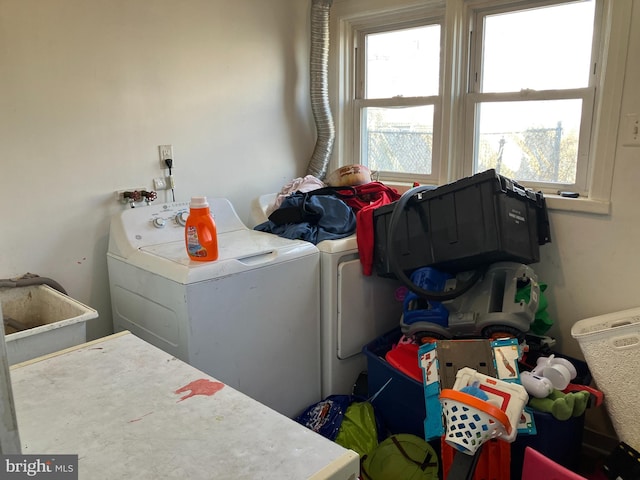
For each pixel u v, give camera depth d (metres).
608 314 1.92
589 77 2.11
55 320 1.91
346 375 2.21
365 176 2.62
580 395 1.58
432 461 1.73
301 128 2.94
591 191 2.02
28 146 1.93
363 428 1.92
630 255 1.93
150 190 2.31
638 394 1.65
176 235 2.16
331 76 2.97
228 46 2.52
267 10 2.66
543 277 2.20
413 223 1.97
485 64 2.45
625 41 1.84
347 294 2.12
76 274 2.12
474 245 1.79
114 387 1.09
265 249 1.93
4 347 0.71
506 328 1.72
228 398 1.04
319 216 2.23
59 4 1.94
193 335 1.67
